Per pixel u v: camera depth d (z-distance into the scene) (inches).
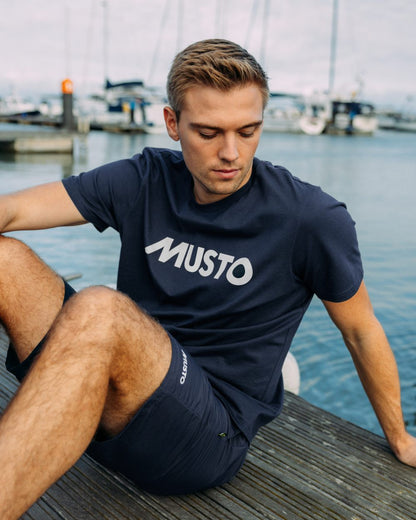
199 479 60.9
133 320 50.4
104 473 68.4
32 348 59.6
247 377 62.1
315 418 86.8
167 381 52.5
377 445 79.5
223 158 54.7
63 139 898.7
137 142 1325.0
